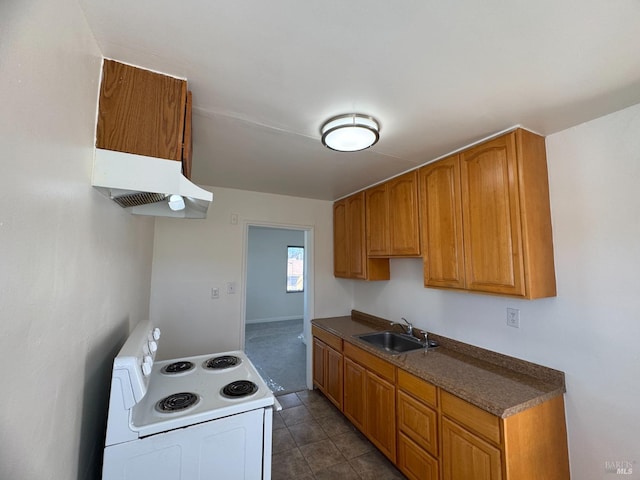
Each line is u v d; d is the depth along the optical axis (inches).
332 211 143.5
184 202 51.5
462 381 64.7
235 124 63.1
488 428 55.6
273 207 128.8
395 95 51.7
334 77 46.8
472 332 83.7
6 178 19.5
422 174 87.4
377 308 125.6
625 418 53.6
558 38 37.8
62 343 29.8
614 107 54.9
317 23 35.8
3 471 19.9
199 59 42.3
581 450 59.1
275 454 87.8
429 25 35.9
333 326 120.3
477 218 69.1
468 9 33.4
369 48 40.1
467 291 71.0
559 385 62.3
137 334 55.0
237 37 38.1
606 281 56.8
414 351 87.5
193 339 110.3
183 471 46.1
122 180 39.5
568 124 61.4
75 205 32.1
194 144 74.4
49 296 26.5
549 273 62.9
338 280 142.1
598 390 57.2
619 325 54.9
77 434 35.4
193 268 112.0
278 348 199.3
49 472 27.3
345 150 67.5
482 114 57.8
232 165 90.8
